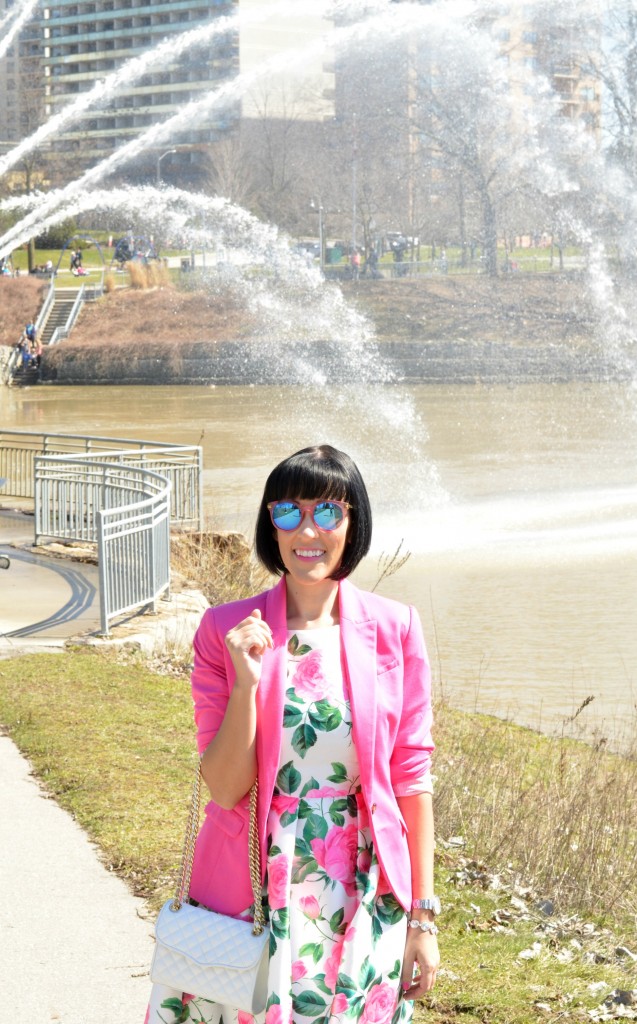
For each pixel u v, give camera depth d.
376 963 2.72
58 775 6.91
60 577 14.49
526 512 25.23
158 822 6.09
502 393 62.34
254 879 2.72
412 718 2.87
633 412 51.25
